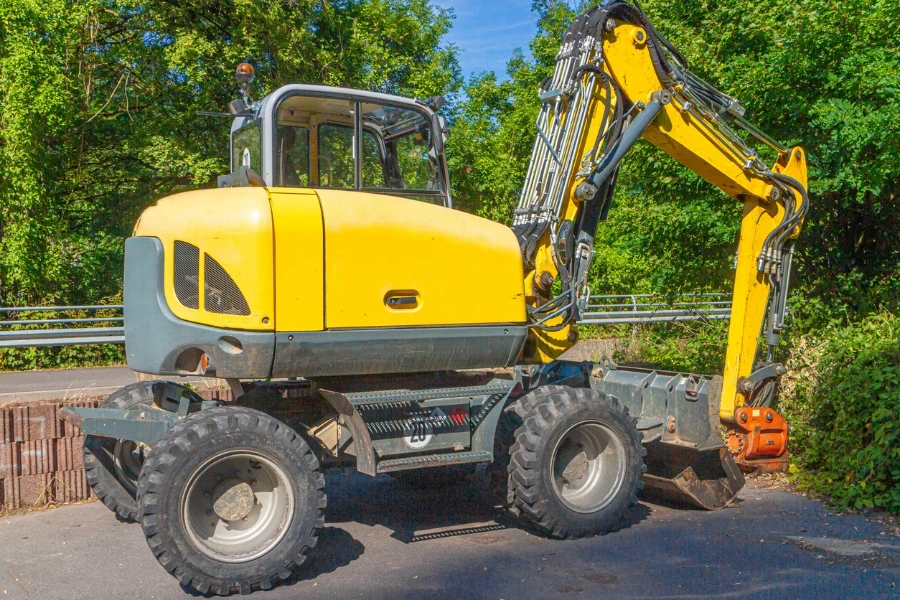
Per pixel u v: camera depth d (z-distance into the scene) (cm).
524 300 568
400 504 645
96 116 1939
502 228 566
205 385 800
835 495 620
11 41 1627
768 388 675
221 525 461
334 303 491
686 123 644
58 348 1470
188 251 487
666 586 448
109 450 587
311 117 554
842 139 832
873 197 970
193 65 1788
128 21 1908
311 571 486
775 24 942
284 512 466
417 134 595
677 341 1172
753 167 664
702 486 600
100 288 1808
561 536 536
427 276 524
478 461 538
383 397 510
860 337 742
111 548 533
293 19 1941
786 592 436
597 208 626
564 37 618
